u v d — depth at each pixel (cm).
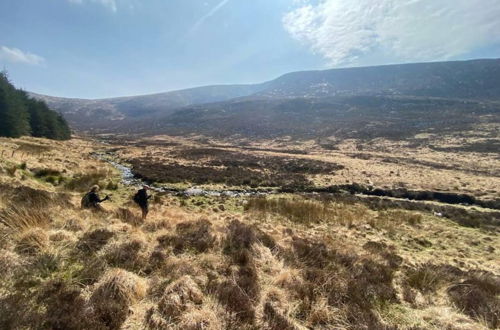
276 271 680
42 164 2217
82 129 18900
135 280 520
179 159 5003
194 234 830
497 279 755
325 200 2269
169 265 626
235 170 3791
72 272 539
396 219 1728
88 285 500
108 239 700
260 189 2791
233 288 545
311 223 1545
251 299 532
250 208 1823
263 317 490
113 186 2148
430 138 8594
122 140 10669
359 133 10631
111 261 608
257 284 590
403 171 3794
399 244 1272
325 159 5078
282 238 996
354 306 551
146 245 715
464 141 7675
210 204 1914
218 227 962
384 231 1463
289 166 4259
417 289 687
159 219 1010
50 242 627
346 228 1482
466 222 1750
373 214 1867
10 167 1711
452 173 3700
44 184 1752
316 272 668
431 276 751
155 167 3788
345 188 2861
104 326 400
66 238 662
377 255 929
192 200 1991
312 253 815
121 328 415
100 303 442
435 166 4559
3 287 455
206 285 562
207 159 5050
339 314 529
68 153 3791
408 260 961
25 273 500
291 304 542
